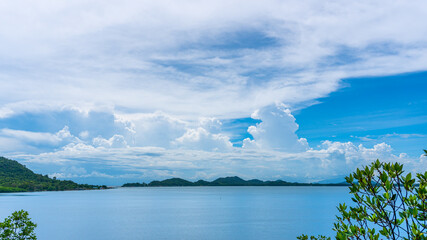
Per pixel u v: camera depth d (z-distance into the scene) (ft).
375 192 23.84
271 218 533.96
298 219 516.73
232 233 377.09
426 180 22.61
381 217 23.21
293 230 397.19
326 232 380.17
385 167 23.31
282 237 350.02
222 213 633.61
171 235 366.63
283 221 489.67
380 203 23.38
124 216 584.81
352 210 25.86
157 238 348.79
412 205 21.88
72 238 357.00
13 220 58.49
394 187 22.79
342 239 25.35
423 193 21.33
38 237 364.58
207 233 379.35
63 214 625.82
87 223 485.15
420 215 21.54
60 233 391.45
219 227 426.51
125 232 392.27
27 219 59.67
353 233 25.00
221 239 338.54
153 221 501.15
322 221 485.56
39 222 499.10
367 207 24.16
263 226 433.89
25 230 58.70
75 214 624.18
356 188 25.03
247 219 518.37
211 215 593.01
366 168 24.00
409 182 22.07
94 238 355.36
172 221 498.28
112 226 446.60
